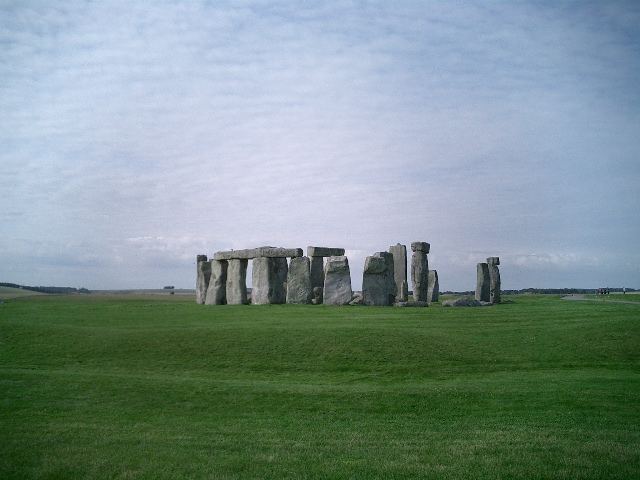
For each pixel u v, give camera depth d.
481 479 10.94
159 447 13.13
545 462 11.73
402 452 12.67
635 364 22.08
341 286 40.94
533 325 28.86
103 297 69.38
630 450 12.41
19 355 24.83
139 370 22.30
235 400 17.61
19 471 11.76
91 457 12.41
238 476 11.29
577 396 17.42
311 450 12.90
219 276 46.38
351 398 17.66
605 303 44.50
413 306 40.34
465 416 15.92
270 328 27.27
